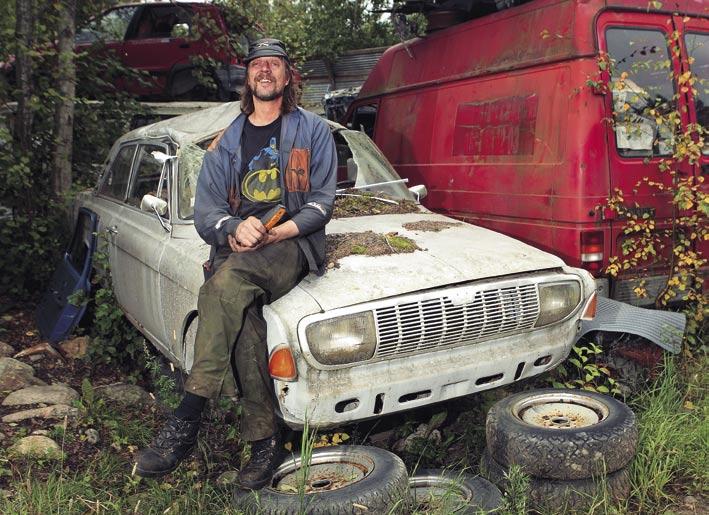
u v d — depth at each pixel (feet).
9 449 13.07
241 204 11.65
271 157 11.55
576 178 16.44
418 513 10.30
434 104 21.91
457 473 11.73
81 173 27.04
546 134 17.28
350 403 11.47
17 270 23.27
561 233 16.89
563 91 16.84
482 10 21.42
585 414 12.17
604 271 16.72
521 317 12.49
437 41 22.18
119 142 21.29
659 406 13.66
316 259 11.64
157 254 15.20
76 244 21.52
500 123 18.86
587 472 10.91
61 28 24.95
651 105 17.22
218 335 10.41
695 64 18.02
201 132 16.35
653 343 15.07
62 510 11.16
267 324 11.19
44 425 14.40
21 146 24.18
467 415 14.20
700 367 15.83
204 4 32.14
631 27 16.94
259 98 11.40
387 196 17.21
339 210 15.96
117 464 12.99
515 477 10.68
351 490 10.08
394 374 11.61
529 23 18.21
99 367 18.39
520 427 11.41
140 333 18.69
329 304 11.17
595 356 15.07
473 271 12.39
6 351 18.48
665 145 17.26
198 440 13.32
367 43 61.26
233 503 10.84
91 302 20.25
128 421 14.93
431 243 13.66
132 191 18.74
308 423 11.16
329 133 11.84
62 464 12.94
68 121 24.99
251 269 10.77
